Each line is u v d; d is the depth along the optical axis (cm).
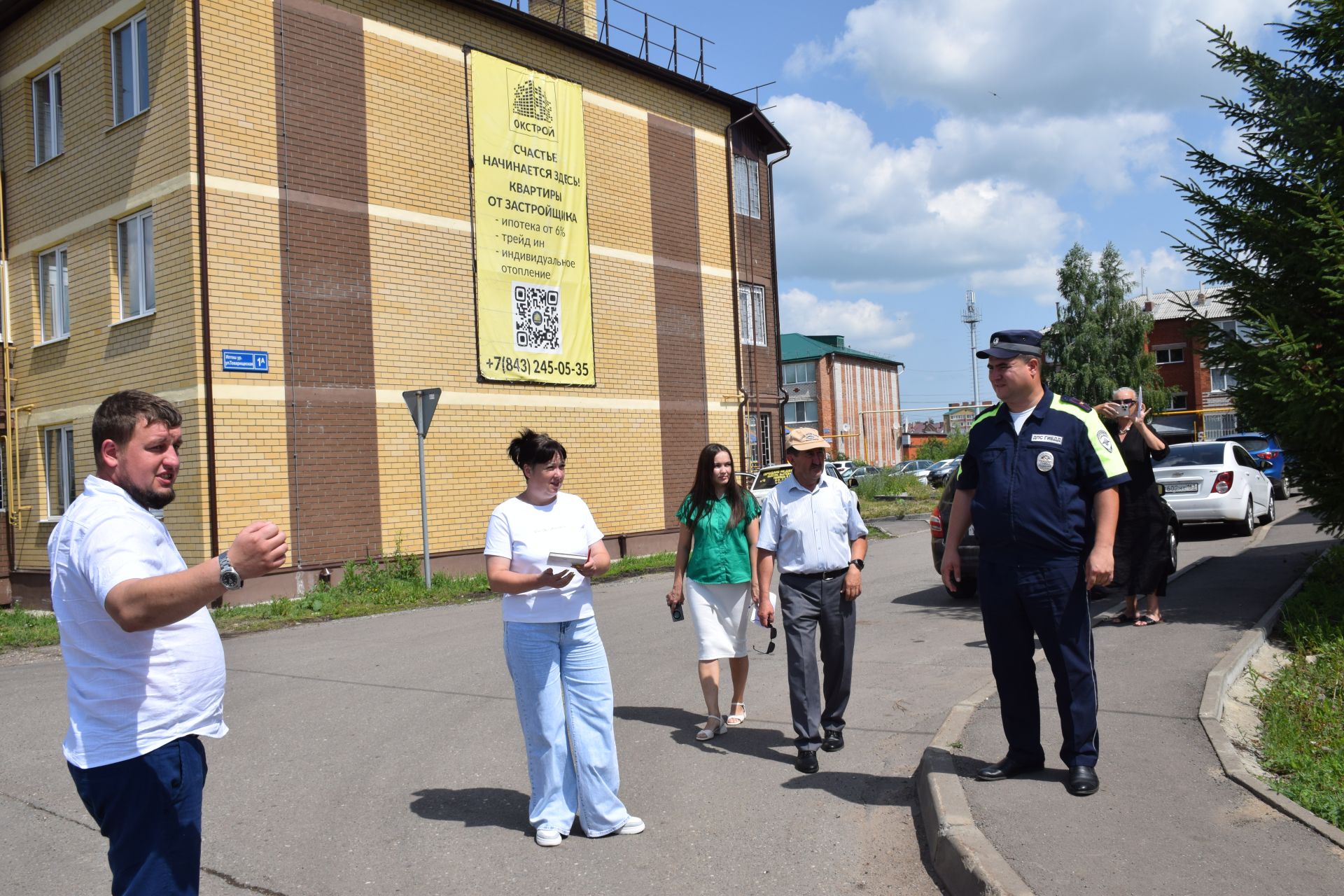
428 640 1032
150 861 270
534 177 1808
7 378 1688
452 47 1686
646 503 2002
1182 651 721
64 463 1608
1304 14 848
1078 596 458
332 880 420
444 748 619
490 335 1708
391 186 1580
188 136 1361
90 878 429
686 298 2133
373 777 563
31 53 1639
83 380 1548
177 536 1371
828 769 555
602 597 1378
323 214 1490
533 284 1792
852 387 7425
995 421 482
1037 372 473
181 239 1371
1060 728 554
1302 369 801
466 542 1644
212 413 1351
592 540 485
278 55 1454
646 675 823
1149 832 402
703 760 580
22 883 424
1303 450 882
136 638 273
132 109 1480
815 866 425
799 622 566
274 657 962
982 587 481
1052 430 464
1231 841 392
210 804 523
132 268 1477
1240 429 937
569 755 477
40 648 1131
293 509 1425
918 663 815
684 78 2112
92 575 263
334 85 1516
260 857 447
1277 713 564
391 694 776
